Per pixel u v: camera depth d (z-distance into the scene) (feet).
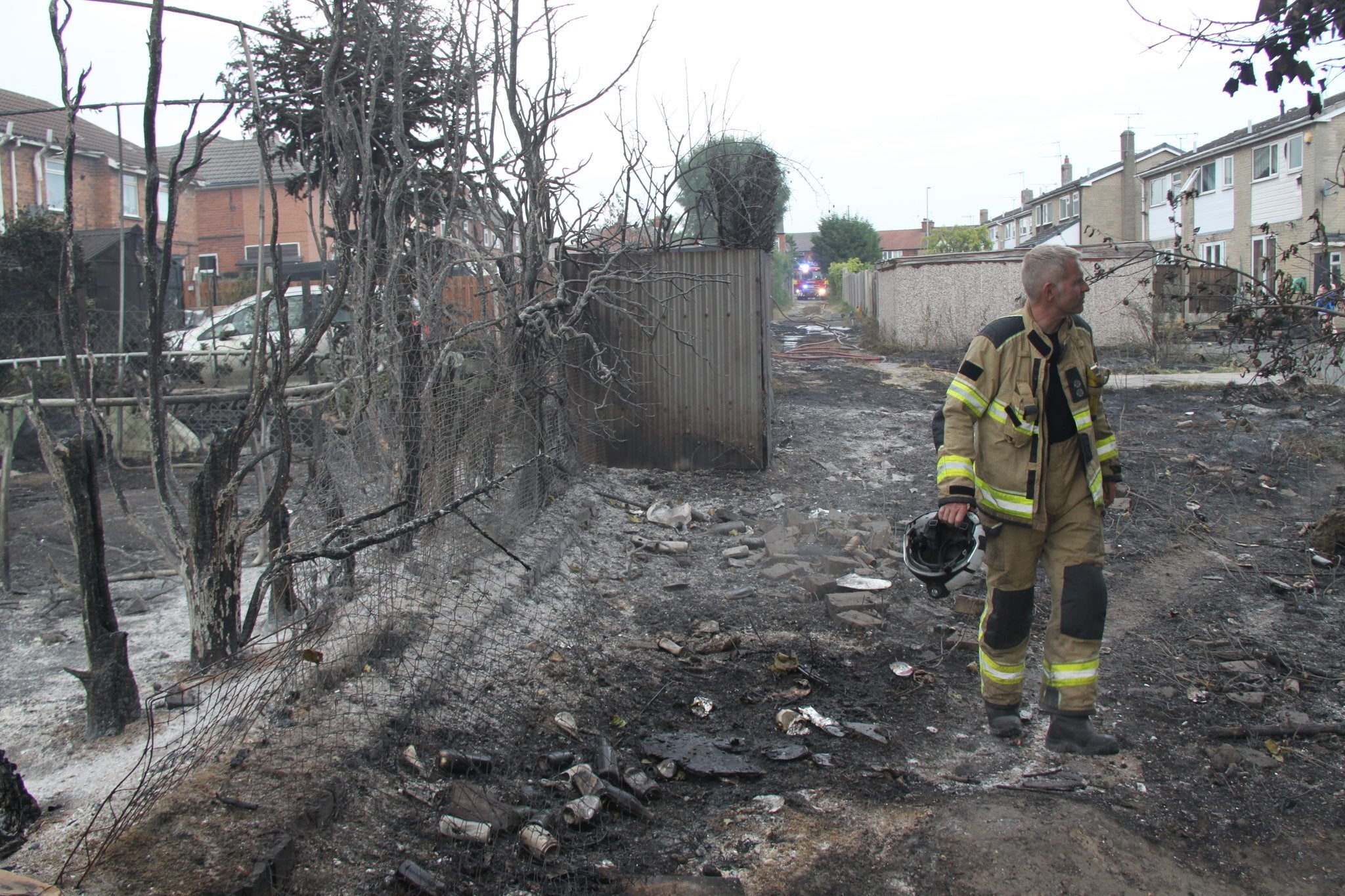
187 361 30.86
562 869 9.05
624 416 27.09
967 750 11.75
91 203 80.64
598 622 15.93
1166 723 12.32
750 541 20.93
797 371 53.78
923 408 39.78
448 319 17.15
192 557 12.35
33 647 14.87
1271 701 12.92
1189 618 16.11
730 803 10.62
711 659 14.75
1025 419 10.52
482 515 15.69
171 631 15.40
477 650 12.89
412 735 10.79
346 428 15.17
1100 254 62.59
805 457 29.53
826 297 160.15
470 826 9.36
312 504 14.35
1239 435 32.58
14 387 31.04
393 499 13.07
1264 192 96.78
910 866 9.27
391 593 11.74
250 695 9.83
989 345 10.64
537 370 19.34
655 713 12.93
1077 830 9.67
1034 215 161.99
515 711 12.10
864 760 11.55
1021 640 11.35
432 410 14.11
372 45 14.82
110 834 8.36
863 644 15.33
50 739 11.34
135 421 26.73
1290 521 22.63
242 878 7.93
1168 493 25.29
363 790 9.70
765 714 12.90
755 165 27.94
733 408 26.94
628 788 10.73
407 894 8.42
